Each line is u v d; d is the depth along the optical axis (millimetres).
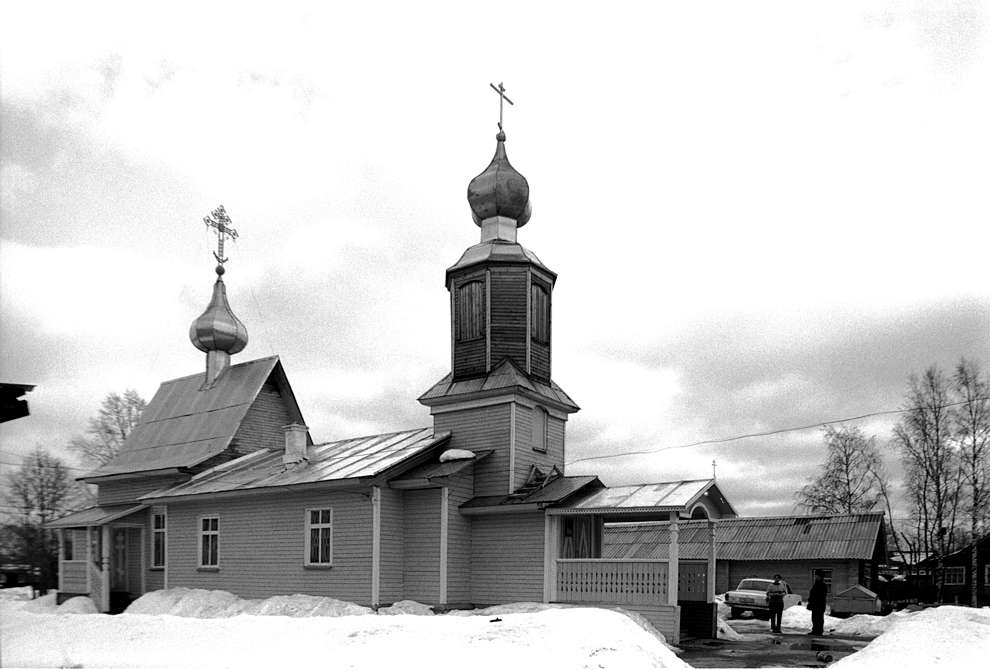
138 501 30219
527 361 25531
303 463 27859
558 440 26547
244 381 34906
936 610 18188
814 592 25797
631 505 21297
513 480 24094
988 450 43375
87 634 18031
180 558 28844
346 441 29984
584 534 23594
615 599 21297
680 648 20281
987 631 15820
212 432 33594
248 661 15070
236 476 29000
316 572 24703
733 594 34219
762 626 29703
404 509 24438
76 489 46812
